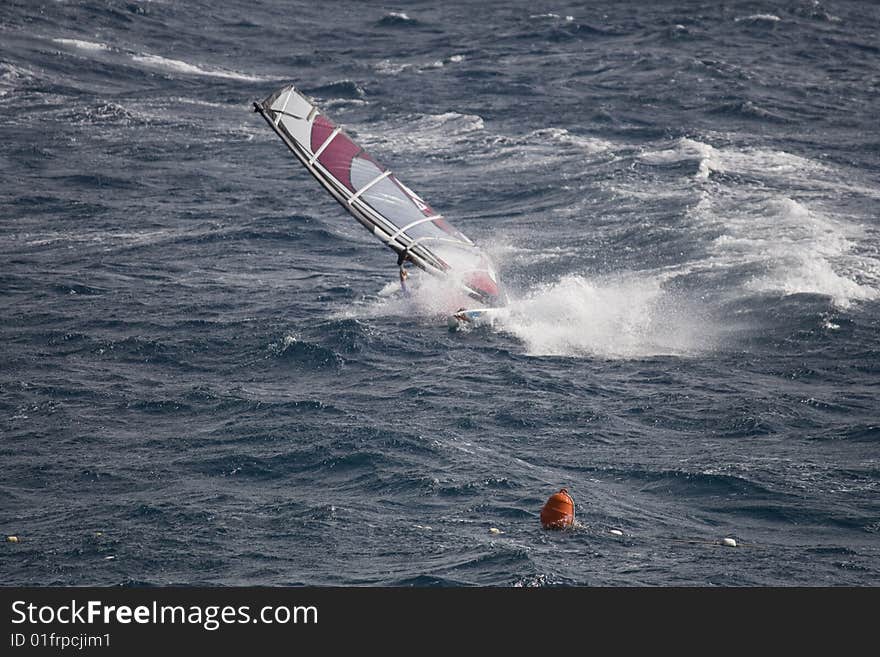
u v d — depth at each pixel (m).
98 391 90.50
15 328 106.62
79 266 127.00
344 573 59.66
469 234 136.75
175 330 105.81
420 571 59.62
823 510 69.75
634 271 121.50
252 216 147.12
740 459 77.94
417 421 84.12
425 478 72.94
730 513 69.75
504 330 107.00
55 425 83.44
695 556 62.75
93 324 107.62
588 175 160.12
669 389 92.38
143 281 122.00
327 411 85.44
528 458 78.00
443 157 176.50
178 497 70.12
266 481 73.12
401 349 101.44
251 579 59.16
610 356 100.56
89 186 161.12
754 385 93.25
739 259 122.00
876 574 60.88
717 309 110.56
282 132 116.56
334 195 114.88
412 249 113.75
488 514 68.00
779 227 132.50
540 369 96.94
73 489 71.88
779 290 113.19
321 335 103.38
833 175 159.50
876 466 76.69
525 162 170.50
